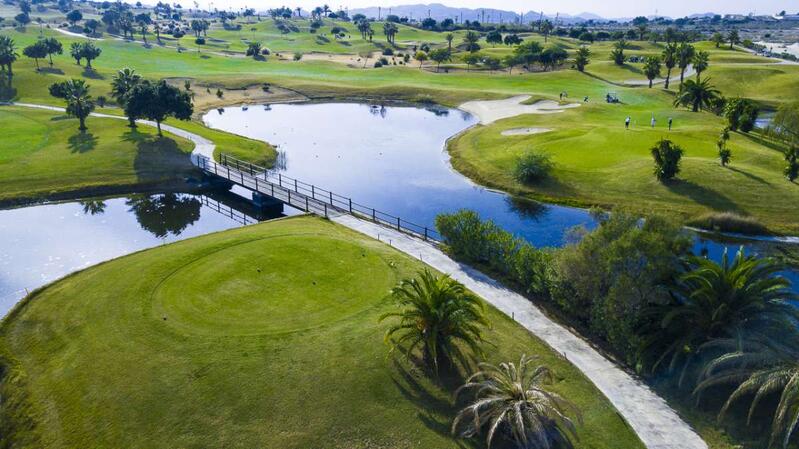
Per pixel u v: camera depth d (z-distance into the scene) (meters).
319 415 20.58
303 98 113.31
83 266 38.09
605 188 50.91
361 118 95.25
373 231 40.34
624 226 26.67
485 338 25.36
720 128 72.69
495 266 33.66
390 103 110.88
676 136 65.94
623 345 24.84
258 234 37.88
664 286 24.75
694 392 21.48
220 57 159.38
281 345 24.38
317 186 56.81
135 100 64.88
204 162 57.91
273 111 102.06
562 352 25.31
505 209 49.75
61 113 79.31
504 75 135.00
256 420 20.38
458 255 35.72
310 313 27.23
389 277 31.34
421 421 20.33
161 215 48.97
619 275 24.95
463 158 65.19
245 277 31.06
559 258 28.25
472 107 101.06
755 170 50.94
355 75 136.25
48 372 23.27
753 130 75.19
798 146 62.56
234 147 67.62
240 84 117.62
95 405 21.23
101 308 27.48
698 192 47.31
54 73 105.19
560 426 19.88
